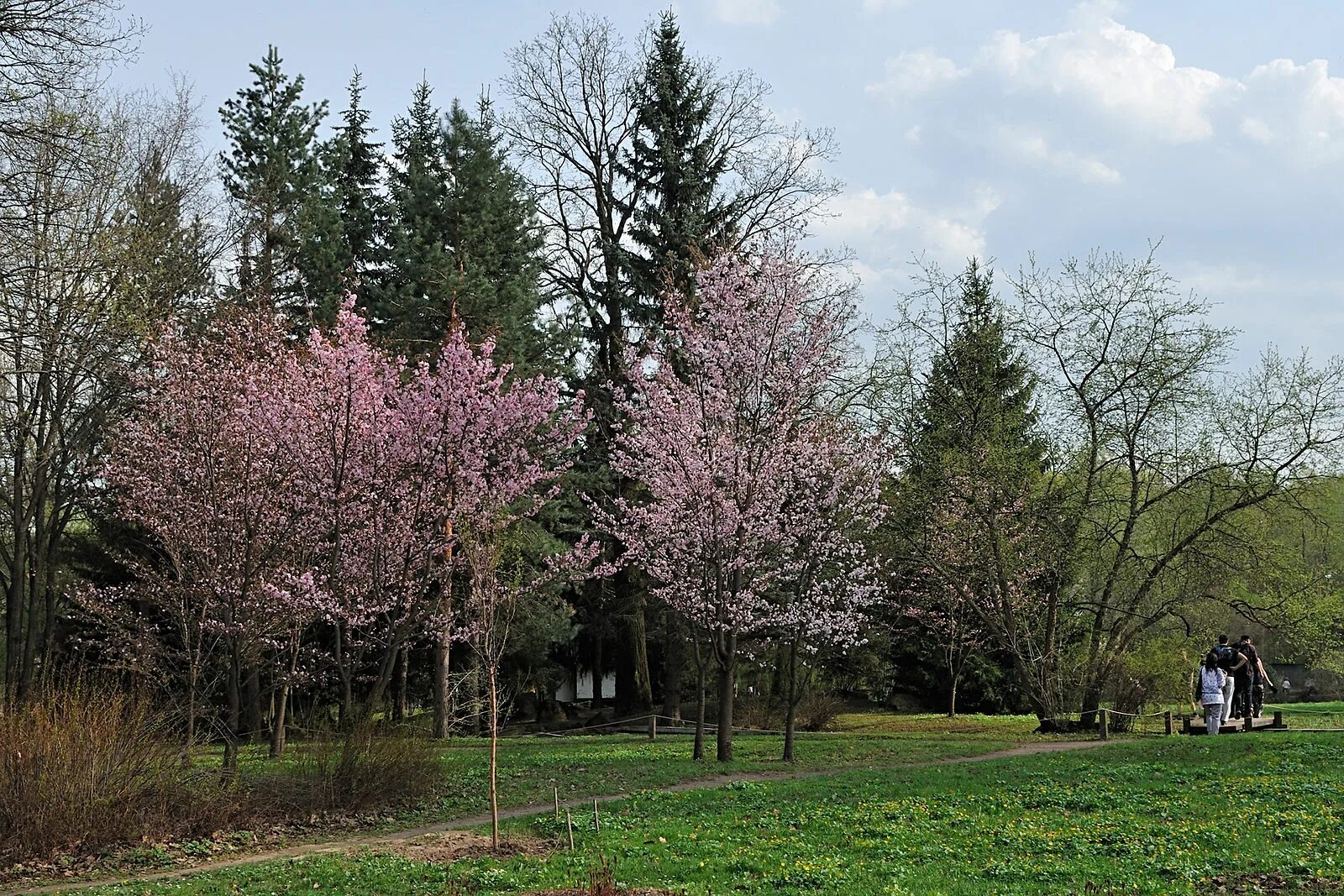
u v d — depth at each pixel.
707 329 22.81
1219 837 12.24
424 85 40.25
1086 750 22.19
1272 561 28.80
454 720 29.91
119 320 21.20
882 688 39.78
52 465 26.41
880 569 30.16
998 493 30.56
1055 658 30.88
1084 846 11.91
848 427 24.75
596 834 13.76
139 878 12.73
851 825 13.80
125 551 26.64
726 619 21.34
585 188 37.19
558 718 36.66
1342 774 17.12
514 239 33.50
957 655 37.56
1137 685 29.31
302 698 30.30
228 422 19.50
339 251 33.19
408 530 20.95
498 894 10.44
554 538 31.36
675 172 33.81
